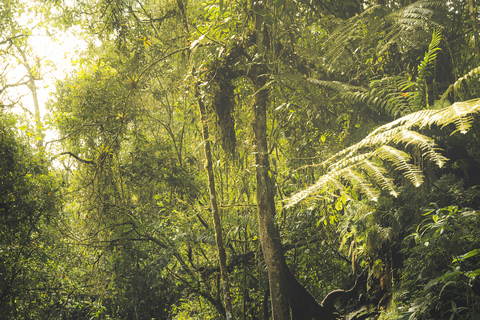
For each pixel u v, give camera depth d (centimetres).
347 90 388
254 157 466
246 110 489
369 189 187
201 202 656
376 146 356
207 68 469
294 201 199
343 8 475
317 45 473
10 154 684
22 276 676
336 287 552
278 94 439
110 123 696
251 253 616
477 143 343
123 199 711
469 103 181
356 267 512
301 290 440
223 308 653
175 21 609
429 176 344
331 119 464
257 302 639
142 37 660
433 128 346
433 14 314
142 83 688
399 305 335
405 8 326
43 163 752
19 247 673
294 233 593
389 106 343
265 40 467
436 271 294
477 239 260
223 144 504
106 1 640
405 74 399
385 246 396
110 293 760
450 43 381
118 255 696
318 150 488
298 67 506
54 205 714
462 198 327
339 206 279
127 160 751
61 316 795
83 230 766
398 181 379
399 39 326
